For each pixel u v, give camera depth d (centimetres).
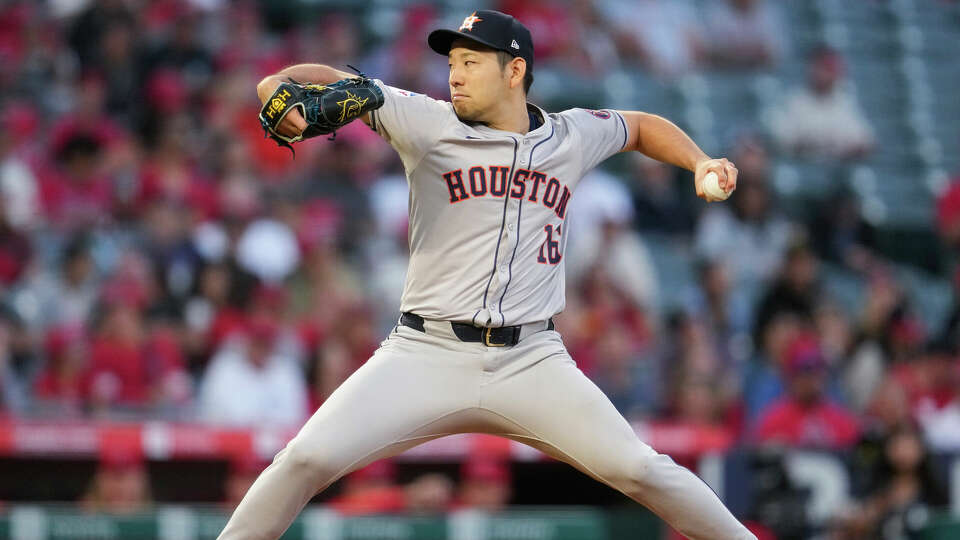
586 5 5244
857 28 6078
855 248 4603
